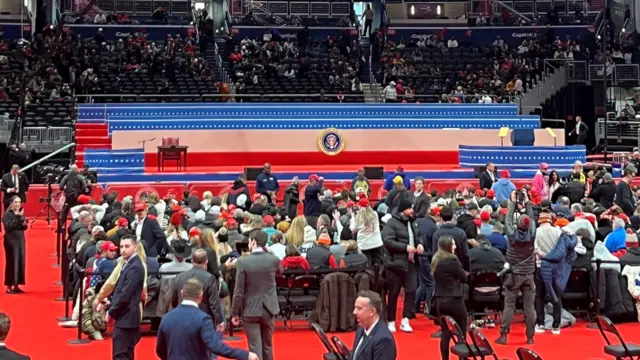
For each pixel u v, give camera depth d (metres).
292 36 40.53
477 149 25.81
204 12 39.09
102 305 8.80
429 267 11.75
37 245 18.95
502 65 36.03
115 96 30.73
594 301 11.90
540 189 19.31
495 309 11.72
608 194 17.14
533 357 6.49
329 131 27.53
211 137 27.16
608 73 33.47
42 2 38.12
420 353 10.25
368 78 37.47
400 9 43.06
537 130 28.12
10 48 34.78
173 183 22.95
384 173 24.05
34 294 14.06
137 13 41.41
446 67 36.84
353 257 11.71
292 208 17.67
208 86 33.34
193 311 6.53
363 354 6.20
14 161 24.12
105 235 11.73
